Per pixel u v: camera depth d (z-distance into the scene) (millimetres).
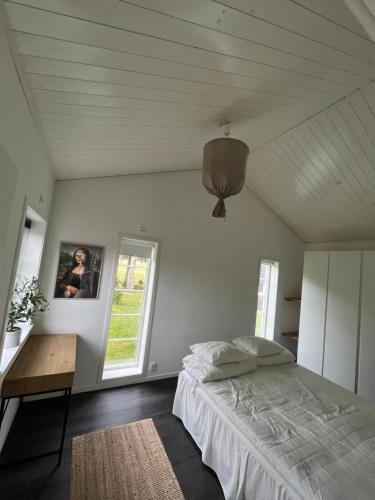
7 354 1603
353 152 2223
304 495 1053
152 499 1470
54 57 950
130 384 2783
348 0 663
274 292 4020
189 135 2014
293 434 1417
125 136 1811
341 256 3094
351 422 1575
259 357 2439
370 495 1043
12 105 998
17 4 717
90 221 2584
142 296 2994
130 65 1064
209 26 907
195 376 2078
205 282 3307
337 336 3025
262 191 3586
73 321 2492
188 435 2023
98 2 745
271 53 1135
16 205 1222
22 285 2053
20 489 1466
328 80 1470
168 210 3043
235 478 1414
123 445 1864
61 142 1723
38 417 2102
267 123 2045
